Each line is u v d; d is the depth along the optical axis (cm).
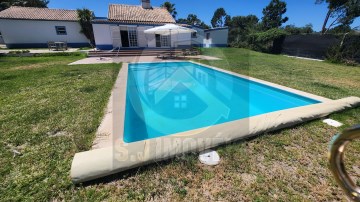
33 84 624
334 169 100
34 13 2069
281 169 243
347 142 90
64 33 2139
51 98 488
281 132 330
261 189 212
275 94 639
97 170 218
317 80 760
